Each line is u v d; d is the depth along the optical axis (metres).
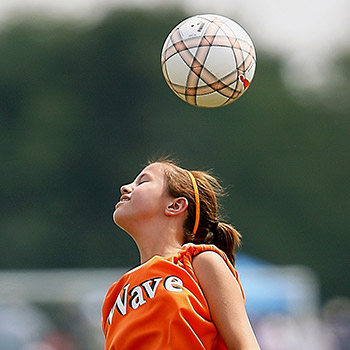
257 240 166.88
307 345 64.81
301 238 168.88
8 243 155.62
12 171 164.88
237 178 171.50
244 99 178.12
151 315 21.16
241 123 175.50
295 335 63.44
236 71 25.19
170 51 25.45
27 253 155.12
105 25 180.50
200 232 23.02
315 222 170.00
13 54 178.00
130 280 21.98
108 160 169.75
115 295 22.39
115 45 179.25
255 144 174.12
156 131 173.75
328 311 81.06
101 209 164.12
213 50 25.06
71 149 168.62
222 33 25.27
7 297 58.00
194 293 21.31
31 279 73.88
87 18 186.12
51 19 185.62
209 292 21.28
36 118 171.38
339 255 168.50
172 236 22.69
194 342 20.88
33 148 166.75
